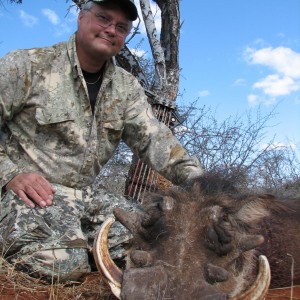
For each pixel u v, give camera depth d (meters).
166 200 0.85
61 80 1.23
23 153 1.23
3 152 1.16
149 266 0.76
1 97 1.18
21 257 1.06
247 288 0.81
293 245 1.18
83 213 1.23
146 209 0.91
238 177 1.11
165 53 2.70
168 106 2.01
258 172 2.11
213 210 0.84
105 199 1.30
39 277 1.06
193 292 0.72
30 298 0.96
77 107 1.24
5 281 1.01
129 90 1.33
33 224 1.09
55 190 1.17
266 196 0.96
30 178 1.14
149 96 2.01
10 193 1.14
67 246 1.09
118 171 2.60
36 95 1.21
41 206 1.12
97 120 1.27
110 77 1.28
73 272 1.08
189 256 0.77
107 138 1.30
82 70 1.25
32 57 1.21
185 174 1.27
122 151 2.74
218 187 0.97
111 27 1.22
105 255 0.79
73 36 1.25
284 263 1.16
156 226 0.83
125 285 0.72
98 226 1.29
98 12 1.21
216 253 0.80
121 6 1.23
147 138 1.33
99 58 1.24
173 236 0.80
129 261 0.84
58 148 1.23
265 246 1.13
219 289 0.75
